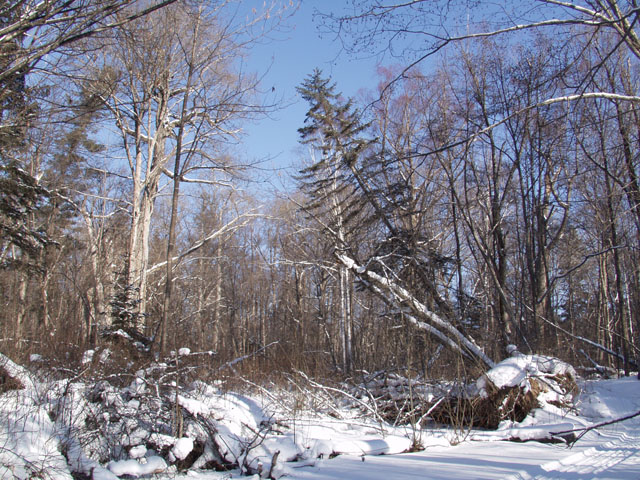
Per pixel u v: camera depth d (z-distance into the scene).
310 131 23.97
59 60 7.43
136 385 8.25
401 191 16.69
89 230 21.53
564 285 30.83
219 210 31.25
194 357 11.56
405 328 11.64
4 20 6.48
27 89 7.98
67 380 7.97
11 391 7.12
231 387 10.67
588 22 8.34
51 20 6.16
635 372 18.22
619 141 15.52
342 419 9.97
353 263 13.35
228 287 34.16
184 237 32.25
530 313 19.19
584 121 12.98
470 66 17.83
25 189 12.53
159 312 17.75
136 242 18.94
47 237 14.16
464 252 24.05
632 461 6.84
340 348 27.50
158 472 6.60
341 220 19.38
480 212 21.50
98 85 9.43
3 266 14.89
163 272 24.30
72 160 17.30
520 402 10.45
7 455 5.59
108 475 5.98
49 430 6.54
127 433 7.21
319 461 7.00
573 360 17.11
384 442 7.85
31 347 10.16
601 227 20.11
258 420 8.73
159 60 14.72
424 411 10.14
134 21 8.68
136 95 15.53
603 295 24.92
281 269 31.30
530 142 16.56
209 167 21.12
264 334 29.75
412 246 14.78
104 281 18.81
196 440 7.41
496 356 15.74
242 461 7.03
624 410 11.35
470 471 6.21
